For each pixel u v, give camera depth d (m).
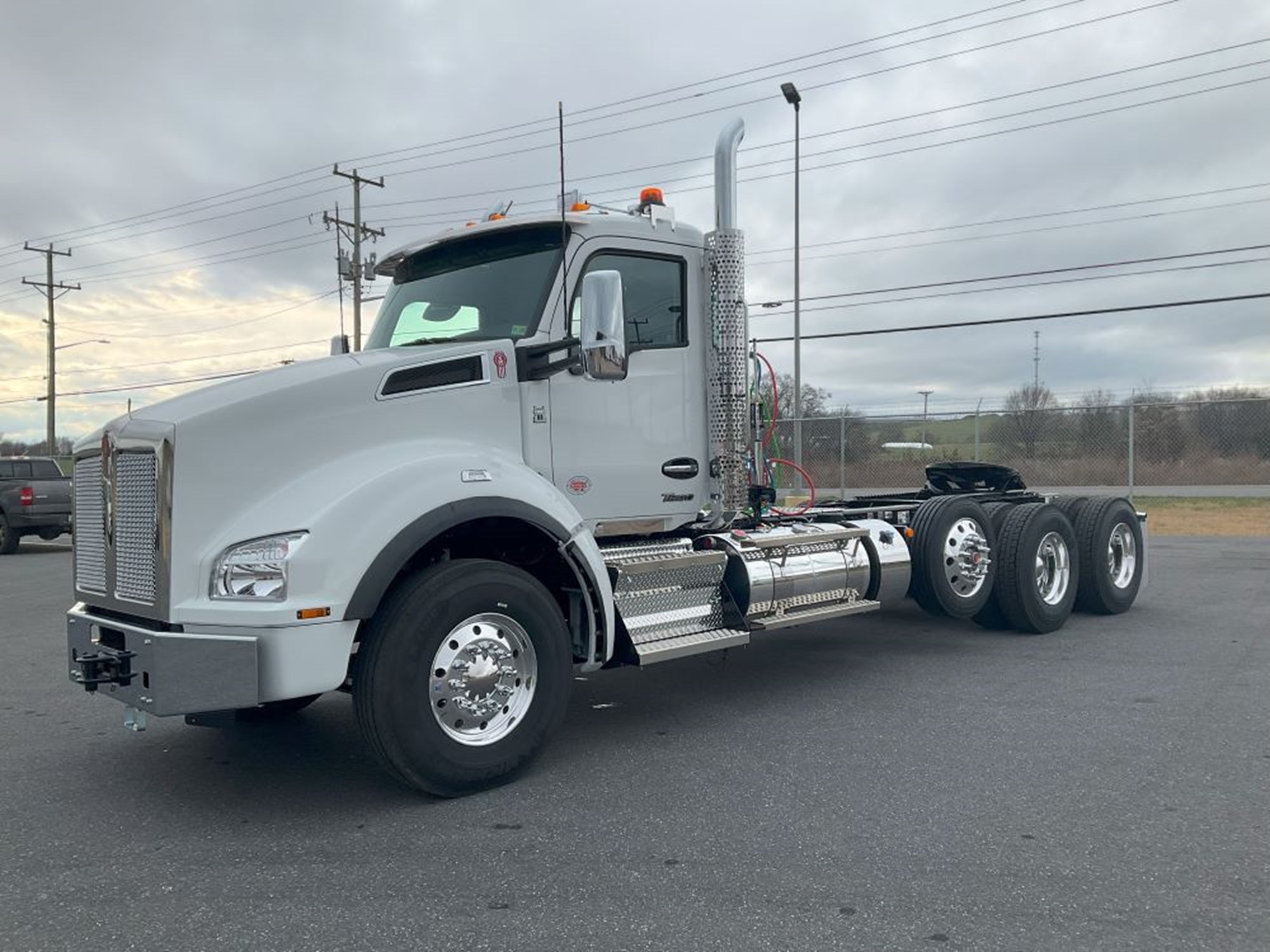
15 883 3.52
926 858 3.57
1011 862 3.52
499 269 5.34
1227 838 3.71
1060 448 19.52
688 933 3.04
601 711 5.86
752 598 5.80
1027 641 7.71
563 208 5.09
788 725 5.44
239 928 3.14
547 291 5.10
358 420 4.43
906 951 2.90
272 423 4.21
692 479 5.76
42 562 16.75
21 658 7.99
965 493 9.19
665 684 6.57
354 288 18.55
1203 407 18.88
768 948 2.94
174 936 3.09
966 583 7.43
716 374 5.84
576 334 5.18
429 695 4.22
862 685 6.35
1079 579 8.36
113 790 4.60
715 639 5.50
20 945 3.04
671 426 5.65
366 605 4.03
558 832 3.92
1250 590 10.13
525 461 4.99
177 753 5.20
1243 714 5.43
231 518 4.12
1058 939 2.96
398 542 4.12
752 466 6.55
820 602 6.41
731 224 5.85
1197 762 4.61
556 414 5.12
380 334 5.77
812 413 24.16
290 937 3.07
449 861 3.66
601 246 5.30
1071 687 6.13
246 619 3.90
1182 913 3.11
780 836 3.82
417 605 4.19
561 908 3.24
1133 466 19.25
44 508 18.19
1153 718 5.38
